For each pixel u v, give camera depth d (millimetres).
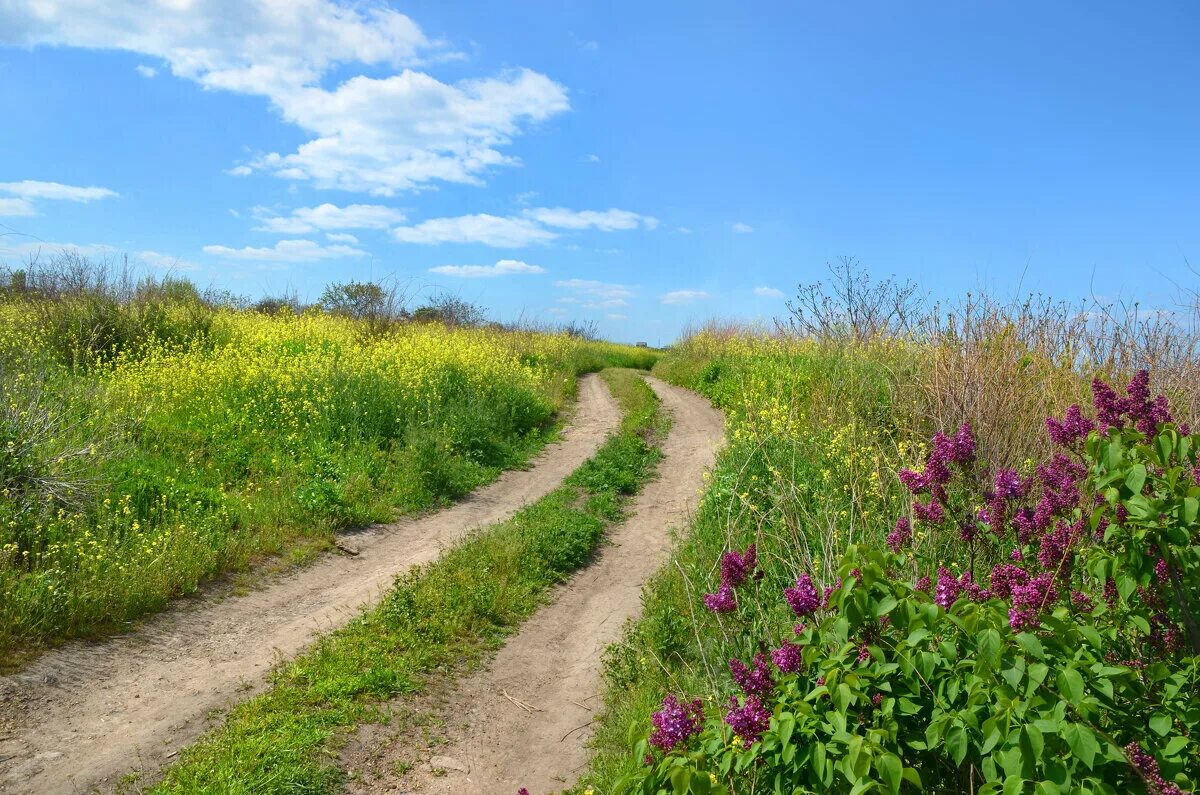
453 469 11766
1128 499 2975
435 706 5484
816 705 2992
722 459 10680
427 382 15289
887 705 2820
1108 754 2396
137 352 15547
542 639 6836
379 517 9734
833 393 10328
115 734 4793
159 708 5137
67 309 15961
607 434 15656
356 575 7973
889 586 2963
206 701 5262
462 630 6684
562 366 26359
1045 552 3377
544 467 13453
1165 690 2840
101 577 6535
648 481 12344
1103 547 3324
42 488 7547
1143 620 3090
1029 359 6816
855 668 2982
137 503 8266
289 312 24094
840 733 2732
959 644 2889
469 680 5953
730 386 18641
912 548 4367
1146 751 2645
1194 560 2916
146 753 4609
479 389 16281
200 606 6836
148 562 7008
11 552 6395
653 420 17094
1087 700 2459
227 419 11805
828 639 3121
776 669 3367
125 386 12172
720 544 7426
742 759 2967
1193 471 3066
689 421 17172
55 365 12625
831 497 7172
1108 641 3188
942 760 3053
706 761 3137
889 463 6949
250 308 24766
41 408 8773
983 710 2678
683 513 10555
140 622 6367
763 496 8227
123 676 5543
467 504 10914
